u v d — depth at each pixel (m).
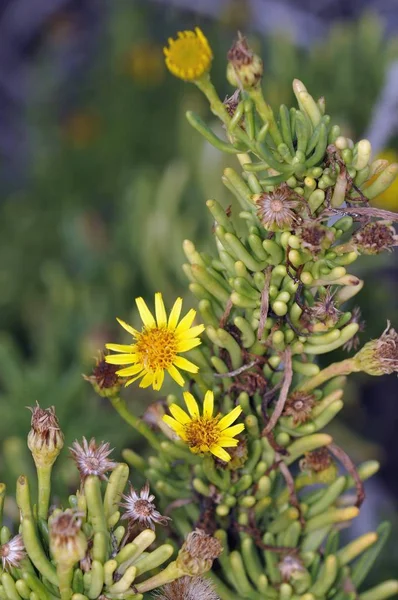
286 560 0.41
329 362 0.68
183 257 0.68
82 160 1.11
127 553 0.38
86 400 0.62
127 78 1.14
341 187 0.39
